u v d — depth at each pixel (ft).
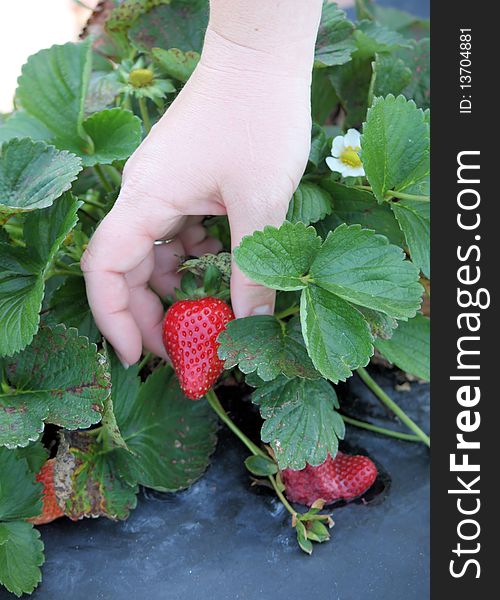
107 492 1.44
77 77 1.63
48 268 1.32
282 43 1.29
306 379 1.38
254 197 1.29
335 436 1.38
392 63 1.62
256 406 1.62
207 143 1.30
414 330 1.53
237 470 1.54
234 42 1.30
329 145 1.54
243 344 1.29
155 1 1.65
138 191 1.32
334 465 1.49
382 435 1.61
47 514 1.44
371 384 1.62
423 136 1.41
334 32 1.64
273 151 1.29
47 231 1.36
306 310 1.24
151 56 1.61
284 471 1.47
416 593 1.38
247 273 1.21
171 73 1.62
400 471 1.55
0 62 2.85
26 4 3.16
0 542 1.30
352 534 1.45
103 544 1.43
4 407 1.31
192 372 1.35
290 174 1.30
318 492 1.47
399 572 1.40
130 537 1.44
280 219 1.31
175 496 1.50
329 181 1.49
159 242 1.46
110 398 1.32
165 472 1.48
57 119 1.61
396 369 1.71
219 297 1.41
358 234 1.26
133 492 1.45
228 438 1.58
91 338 1.47
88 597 1.37
